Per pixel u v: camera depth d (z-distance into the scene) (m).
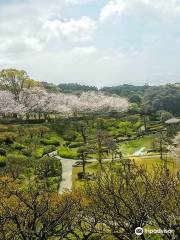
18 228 27.62
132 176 28.22
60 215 30.44
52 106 187.50
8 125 143.75
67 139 150.12
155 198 25.47
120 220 26.31
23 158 89.50
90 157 116.50
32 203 29.42
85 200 35.78
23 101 177.25
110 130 174.75
